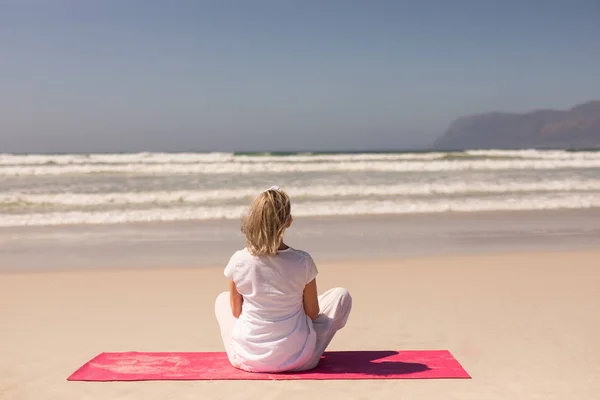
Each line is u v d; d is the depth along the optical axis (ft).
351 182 54.60
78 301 18.54
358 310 17.20
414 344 14.01
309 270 11.28
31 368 12.41
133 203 43.24
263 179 57.52
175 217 37.70
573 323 15.80
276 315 11.50
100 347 13.92
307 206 41.11
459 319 16.22
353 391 10.84
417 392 10.83
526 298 18.61
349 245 28.81
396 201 43.68
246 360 11.64
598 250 27.73
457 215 38.68
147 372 11.88
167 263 24.99
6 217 37.09
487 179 57.16
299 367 11.76
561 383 11.41
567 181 54.95
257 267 11.20
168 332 15.20
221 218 37.78
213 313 17.16
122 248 28.37
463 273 22.62
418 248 28.07
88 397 10.68
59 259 25.79
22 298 18.86
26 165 76.18
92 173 65.26
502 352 13.34
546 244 29.25
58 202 43.16
